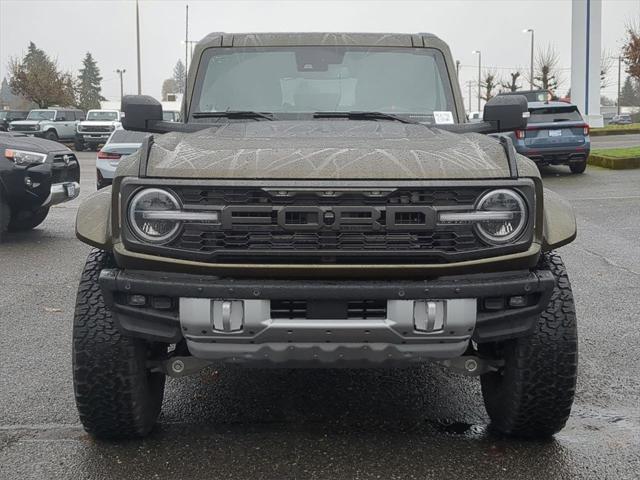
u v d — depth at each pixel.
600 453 3.62
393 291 3.10
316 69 4.91
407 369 4.90
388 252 3.13
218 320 3.15
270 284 3.10
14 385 4.59
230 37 5.04
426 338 3.16
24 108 78.56
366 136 3.85
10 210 10.01
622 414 4.12
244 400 4.34
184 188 3.16
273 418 4.07
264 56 4.96
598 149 22.50
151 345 3.70
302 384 4.62
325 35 5.01
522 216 3.22
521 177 3.23
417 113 4.80
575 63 28.00
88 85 112.19
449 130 4.39
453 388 4.54
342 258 3.15
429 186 3.14
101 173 14.00
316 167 3.19
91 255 3.70
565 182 16.17
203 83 4.93
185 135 3.95
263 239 3.14
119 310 3.25
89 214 3.42
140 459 3.55
